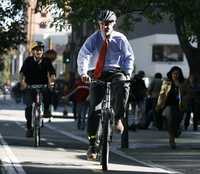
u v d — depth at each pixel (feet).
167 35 465.06
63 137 137.80
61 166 80.94
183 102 114.11
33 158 89.76
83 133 152.97
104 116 73.20
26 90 107.65
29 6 174.50
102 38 74.74
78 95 165.17
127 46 74.38
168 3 139.85
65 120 209.87
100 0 140.77
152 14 155.63
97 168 78.89
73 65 347.56
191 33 153.07
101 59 73.87
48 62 106.63
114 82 73.10
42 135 141.18
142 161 93.40
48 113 109.09
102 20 74.13
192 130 172.14
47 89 107.55
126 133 114.52
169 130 114.83
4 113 247.50
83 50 74.74
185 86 160.97
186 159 97.81
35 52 106.63
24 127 162.91
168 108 113.60
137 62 463.42
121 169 80.43
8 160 86.17
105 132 73.31
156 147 118.11
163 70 465.06
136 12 160.66
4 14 171.22
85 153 99.55
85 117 166.61
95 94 74.18
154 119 169.07
